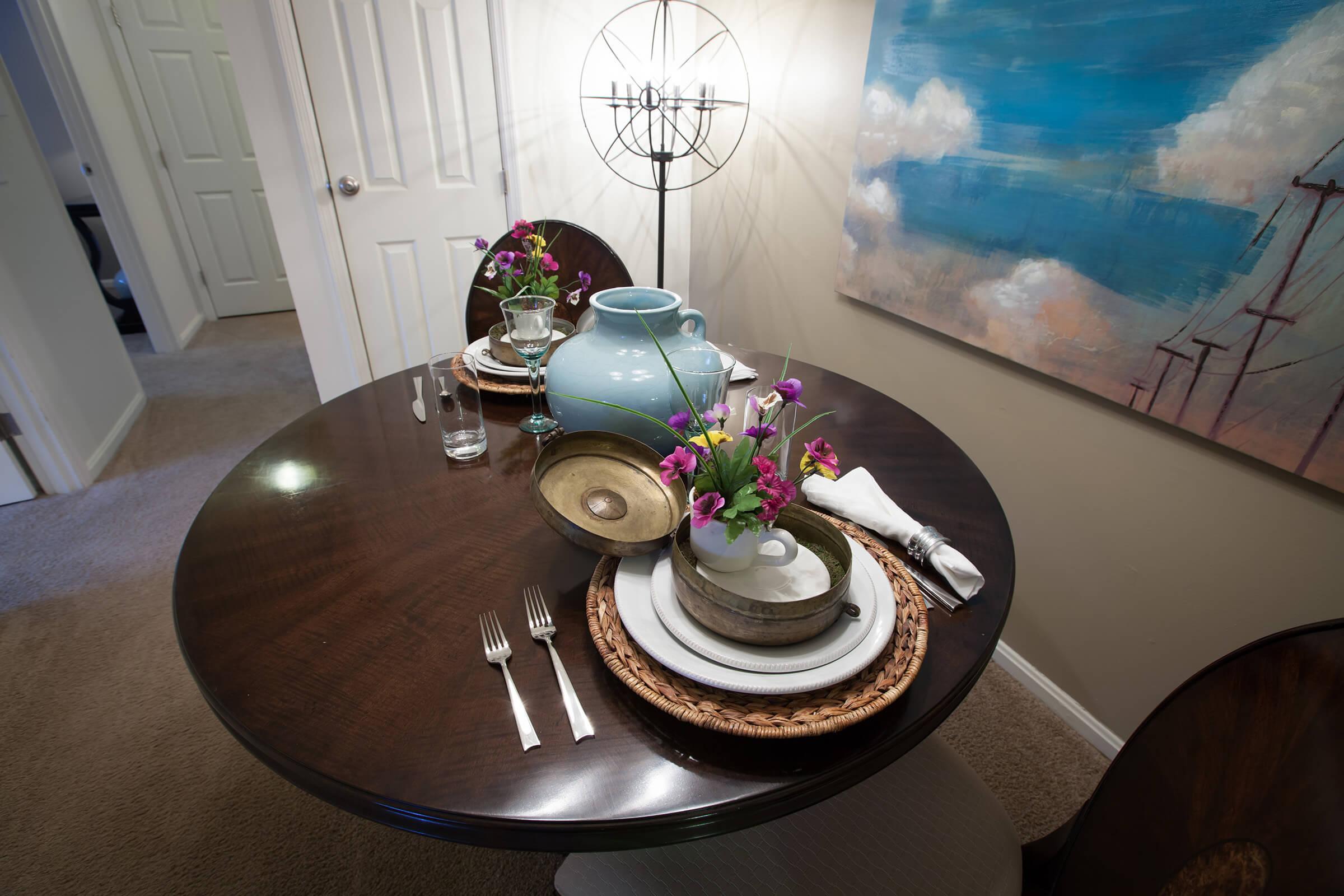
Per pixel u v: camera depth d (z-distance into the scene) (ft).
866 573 2.25
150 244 10.99
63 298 7.56
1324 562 3.08
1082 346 3.88
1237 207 3.00
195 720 4.59
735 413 3.70
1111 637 4.24
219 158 12.15
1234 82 2.91
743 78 7.08
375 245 7.64
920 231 4.91
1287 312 2.91
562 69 7.61
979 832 2.48
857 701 1.85
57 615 5.48
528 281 4.20
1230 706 1.83
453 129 7.46
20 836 3.85
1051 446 4.35
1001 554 2.63
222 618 2.23
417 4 6.79
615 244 8.73
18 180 7.00
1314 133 2.68
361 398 4.00
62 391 7.27
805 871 2.32
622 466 2.74
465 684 2.01
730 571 2.04
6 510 6.87
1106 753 4.43
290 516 2.82
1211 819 1.74
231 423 8.89
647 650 1.93
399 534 2.71
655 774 1.76
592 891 2.29
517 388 3.89
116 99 10.53
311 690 1.97
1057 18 3.60
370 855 3.81
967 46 4.19
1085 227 3.70
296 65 6.59
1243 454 3.25
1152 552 3.86
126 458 7.97
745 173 7.38
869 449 3.46
